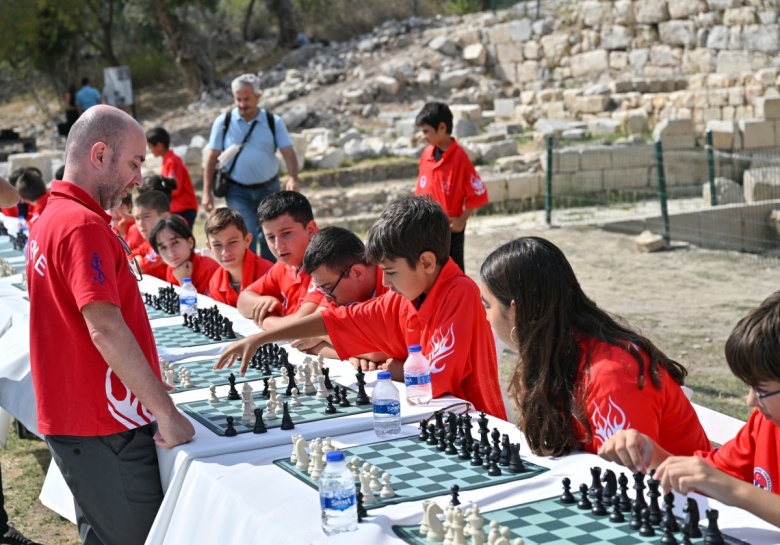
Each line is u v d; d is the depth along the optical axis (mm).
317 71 27109
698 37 22641
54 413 3367
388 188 17859
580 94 22484
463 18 28781
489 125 22688
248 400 3625
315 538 2500
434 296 3910
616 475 2871
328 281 4656
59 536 5250
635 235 15203
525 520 2529
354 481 2574
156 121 27734
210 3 31109
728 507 2605
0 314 6086
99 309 3223
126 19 34781
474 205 8836
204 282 6879
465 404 3668
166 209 7723
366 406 3766
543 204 17906
